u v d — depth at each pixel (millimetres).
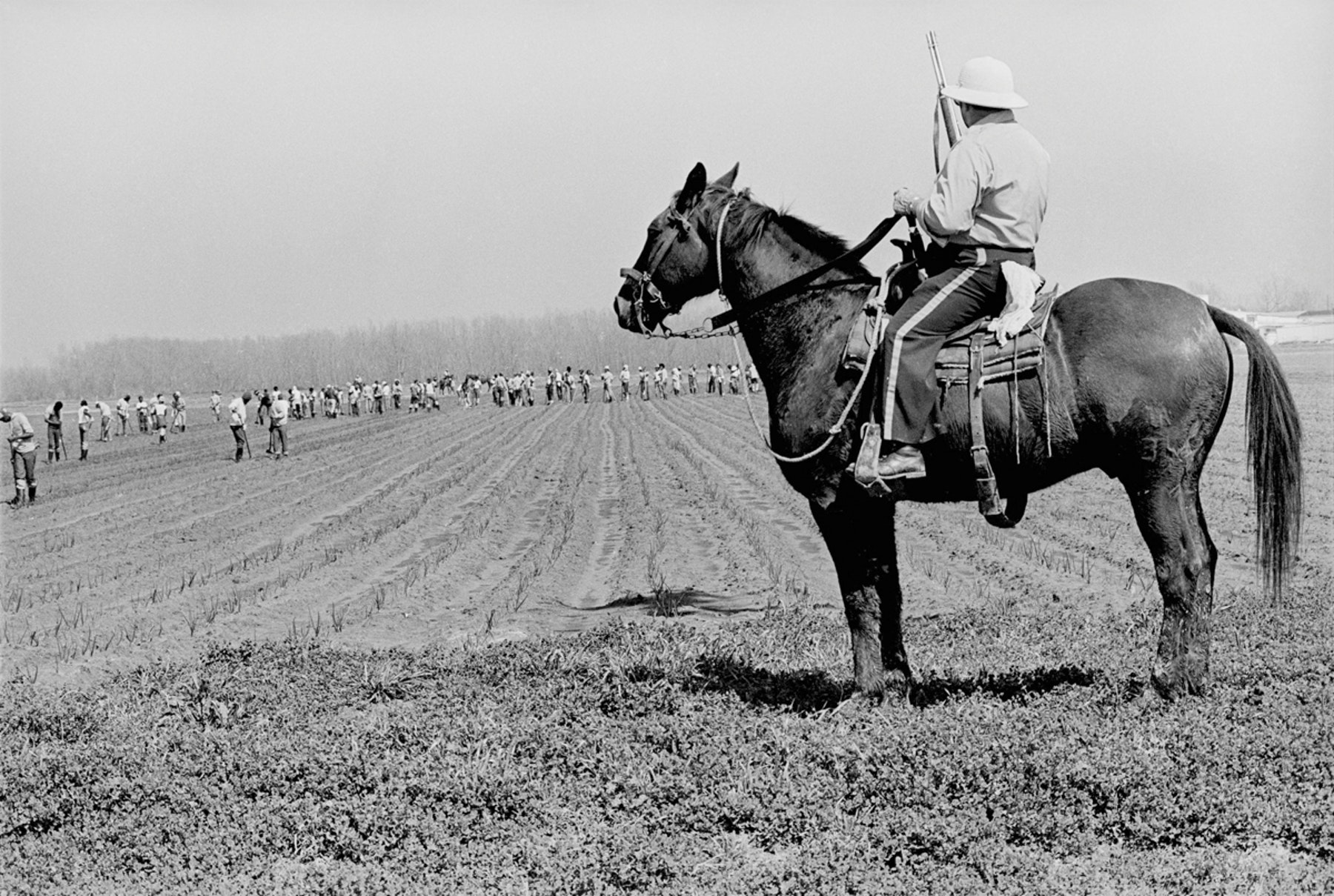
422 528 26281
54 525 29750
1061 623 12141
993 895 6188
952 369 8227
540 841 7160
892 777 7449
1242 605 12156
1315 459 27984
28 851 7613
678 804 7457
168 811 7980
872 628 8789
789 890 6344
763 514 25688
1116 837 6836
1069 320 8227
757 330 9195
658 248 9586
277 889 6770
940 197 8258
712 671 10406
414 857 7090
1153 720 7945
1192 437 8164
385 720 9859
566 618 15586
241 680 11320
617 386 145125
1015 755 7539
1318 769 7285
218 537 25828
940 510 24438
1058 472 8328
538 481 35750
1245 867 6375
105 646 14773
